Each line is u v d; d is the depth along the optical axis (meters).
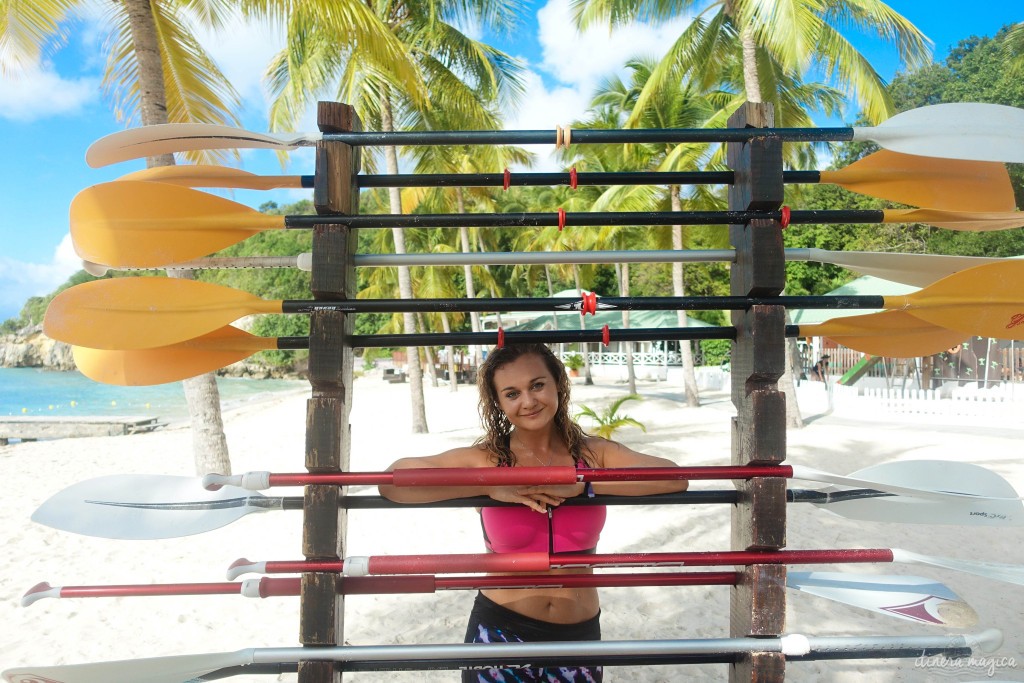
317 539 1.33
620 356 29.70
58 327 1.35
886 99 10.43
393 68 7.25
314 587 1.33
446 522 5.64
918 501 1.46
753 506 1.37
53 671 1.32
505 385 1.61
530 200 25.48
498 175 1.50
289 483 1.34
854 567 4.48
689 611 3.80
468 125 12.54
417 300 1.41
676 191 13.77
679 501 1.44
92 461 9.91
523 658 1.37
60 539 5.36
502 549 1.58
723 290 24.48
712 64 12.12
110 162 1.42
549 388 1.62
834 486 1.45
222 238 1.44
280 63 11.48
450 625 3.70
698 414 13.62
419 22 11.45
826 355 20.45
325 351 1.35
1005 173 1.54
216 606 3.96
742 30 9.95
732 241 1.54
